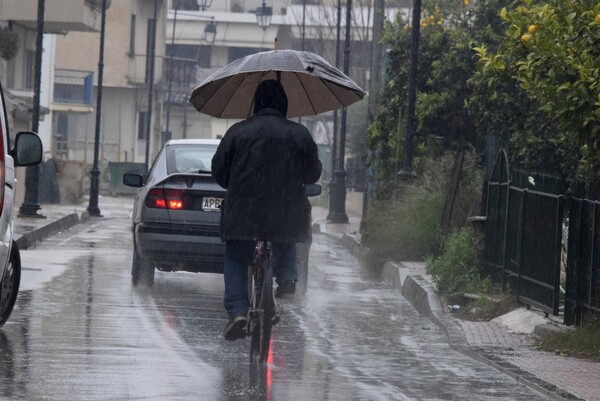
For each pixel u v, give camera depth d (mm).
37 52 63062
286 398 17922
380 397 18391
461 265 32500
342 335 26312
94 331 24500
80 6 91250
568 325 26531
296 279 21000
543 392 19484
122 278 36531
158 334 24547
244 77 22688
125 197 116250
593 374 21375
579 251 26219
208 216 32531
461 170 43188
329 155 142250
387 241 44000
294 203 20234
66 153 129375
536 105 38500
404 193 46000
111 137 147250
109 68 144750
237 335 20391
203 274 39625
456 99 50875
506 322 28328
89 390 17812
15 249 24562
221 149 20422
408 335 26938
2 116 22297
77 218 69750
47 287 32812
